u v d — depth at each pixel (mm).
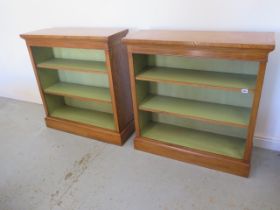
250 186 1737
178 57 1966
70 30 2182
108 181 1877
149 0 1971
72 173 1986
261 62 1408
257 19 1703
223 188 1737
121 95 2186
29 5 2531
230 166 1827
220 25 1821
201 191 1728
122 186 1821
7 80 3342
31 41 2184
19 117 2955
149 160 2070
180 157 2016
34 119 2889
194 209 1595
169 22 1982
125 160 2092
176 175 1888
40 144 2395
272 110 1945
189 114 1852
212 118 1777
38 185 1885
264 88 1893
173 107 1975
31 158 2199
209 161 1896
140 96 2057
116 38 1939
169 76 1838
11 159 2201
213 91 1970
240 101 1911
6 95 3514
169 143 2043
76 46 1997
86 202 1706
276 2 1608
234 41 1443
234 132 2062
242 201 1625
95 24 2295
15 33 2828
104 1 2148
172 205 1638
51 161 2145
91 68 2113
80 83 2590
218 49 1476
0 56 3148
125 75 2195
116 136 2254
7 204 1730
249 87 1553
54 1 2369
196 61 1917
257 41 1406
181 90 2102
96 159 2129
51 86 2555
